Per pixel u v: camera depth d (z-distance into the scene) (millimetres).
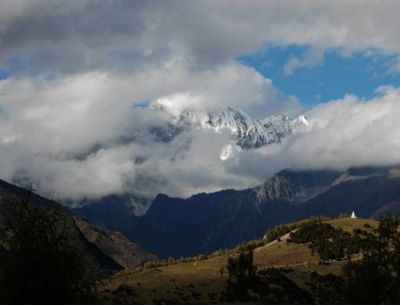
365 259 72438
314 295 121938
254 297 124438
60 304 43562
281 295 122688
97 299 46500
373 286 69750
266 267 154875
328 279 129875
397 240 75125
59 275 43688
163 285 139625
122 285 136250
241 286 127875
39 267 43344
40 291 43188
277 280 133375
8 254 43500
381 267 73000
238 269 132000
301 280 133125
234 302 122125
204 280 144750
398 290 70438
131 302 120188
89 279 45906
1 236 44406
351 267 74125
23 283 42906
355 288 70688
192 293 131750
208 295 129875
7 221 44469
